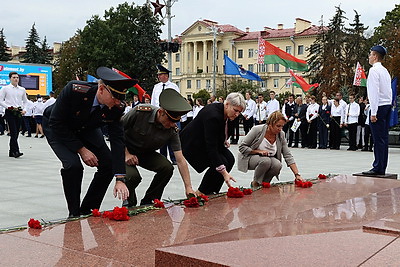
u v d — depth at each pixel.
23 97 11.65
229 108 5.26
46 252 2.89
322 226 3.15
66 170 4.21
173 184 7.39
